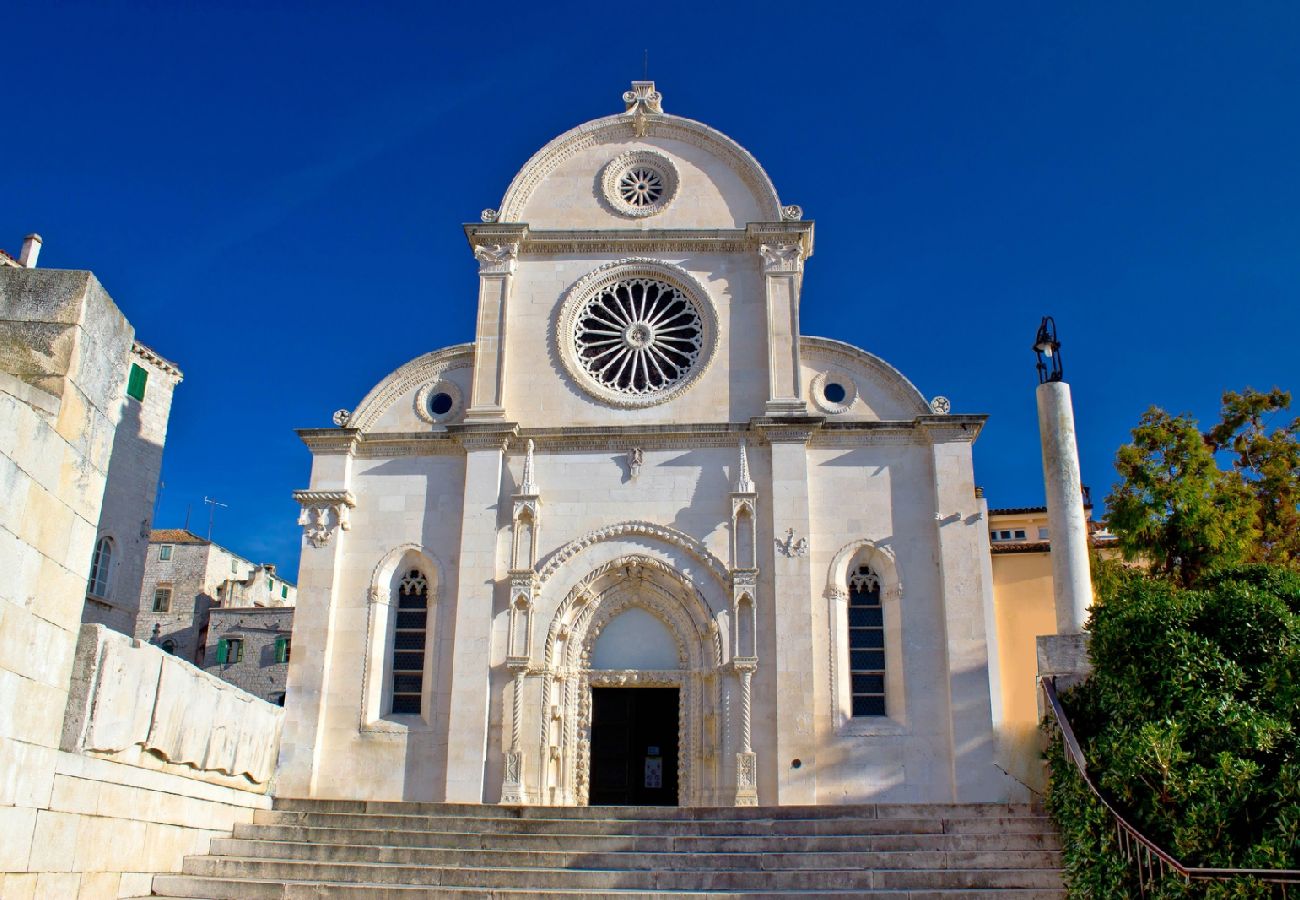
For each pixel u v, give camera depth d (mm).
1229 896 15680
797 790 30359
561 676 32656
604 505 33719
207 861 20219
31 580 14609
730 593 32500
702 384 35000
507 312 35750
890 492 33531
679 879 20172
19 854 14656
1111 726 19453
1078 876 18547
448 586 33500
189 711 19797
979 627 31719
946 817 23641
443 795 31250
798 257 35906
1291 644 18250
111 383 16531
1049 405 28203
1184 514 34906
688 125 37781
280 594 83062
